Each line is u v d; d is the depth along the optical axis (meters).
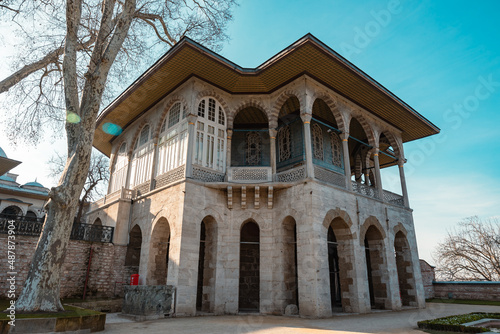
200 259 17.95
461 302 21.84
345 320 12.55
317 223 14.43
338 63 15.48
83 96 11.75
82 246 17.14
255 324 11.08
